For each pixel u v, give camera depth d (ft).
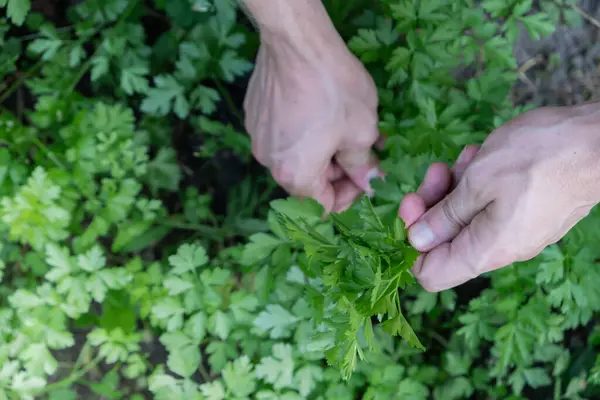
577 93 2.80
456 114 2.41
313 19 2.19
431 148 2.40
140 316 2.64
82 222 2.70
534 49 2.78
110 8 2.62
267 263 2.37
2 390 2.53
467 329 2.52
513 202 1.94
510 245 1.99
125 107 2.72
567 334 2.70
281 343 2.45
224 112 2.73
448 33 2.42
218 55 2.58
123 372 2.68
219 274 2.48
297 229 2.05
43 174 2.48
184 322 2.55
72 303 2.51
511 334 2.46
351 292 2.00
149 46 2.73
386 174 2.43
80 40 2.63
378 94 2.52
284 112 2.28
